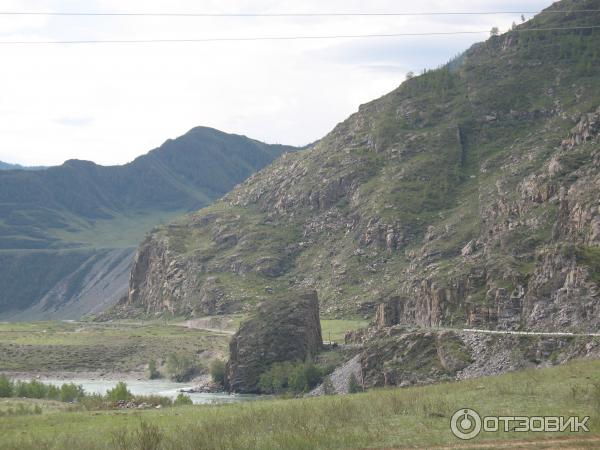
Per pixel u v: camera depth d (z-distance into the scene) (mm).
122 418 79438
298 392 167375
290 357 191625
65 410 100438
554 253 143875
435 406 65125
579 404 63094
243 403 97375
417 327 167375
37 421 79312
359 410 66938
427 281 183125
